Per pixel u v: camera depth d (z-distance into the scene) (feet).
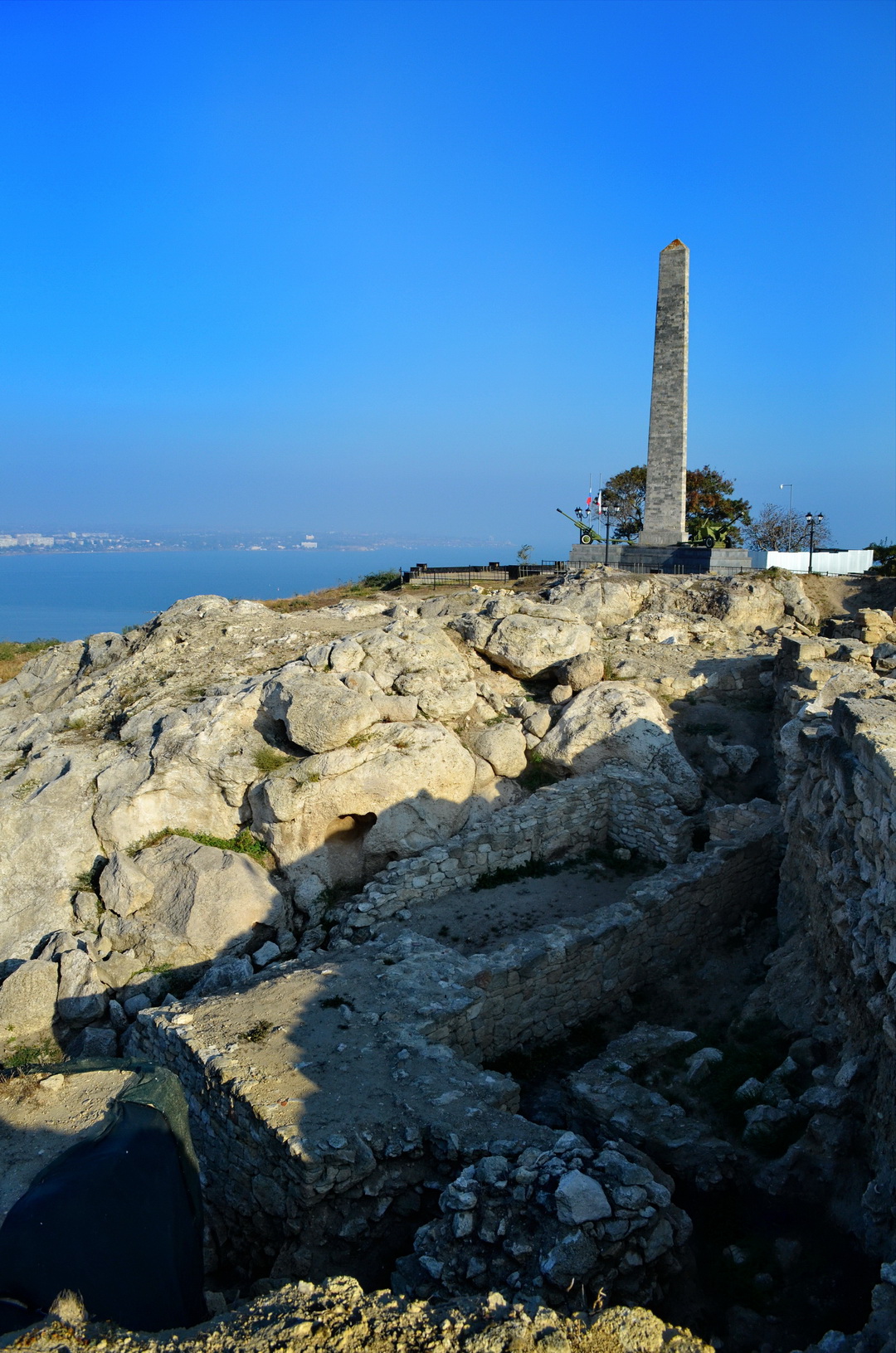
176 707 56.70
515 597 69.51
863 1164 25.75
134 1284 18.52
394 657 57.41
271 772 49.98
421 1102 27.50
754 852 45.62
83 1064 25.16
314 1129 25.75
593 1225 21.74
